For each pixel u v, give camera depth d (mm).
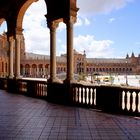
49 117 7422
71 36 10055
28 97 12289
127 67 111500
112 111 8219
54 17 10781
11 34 14922
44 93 12047
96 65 107625
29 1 13312
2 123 6637
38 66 81125
